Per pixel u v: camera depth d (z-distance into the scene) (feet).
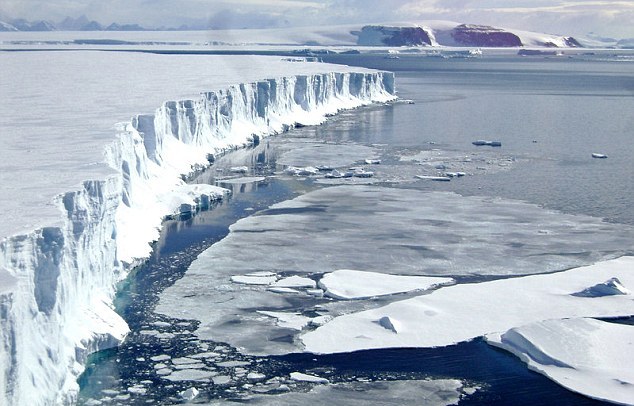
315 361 83.10
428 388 77.77
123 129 130.31
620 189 158.20
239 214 138.72
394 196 152.66
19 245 66.95
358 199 150.10
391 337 88.07
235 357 83.82
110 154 114.01
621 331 86.22
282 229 129.08
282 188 159.02
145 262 112.06
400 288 102.47
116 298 98.53
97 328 84.12
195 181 161.89
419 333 88.99
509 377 79.77
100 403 73.67
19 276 66.18
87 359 81.76
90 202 89.35
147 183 137.08
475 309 94.99
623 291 99.55
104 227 93.81
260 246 119.85
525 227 131.23
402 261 113.60
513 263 112.98
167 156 159.02
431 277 107.24
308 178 168.96
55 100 168.76
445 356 84.17
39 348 67.67
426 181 166.50
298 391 76.95
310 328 91.04
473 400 75.51
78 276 81.61
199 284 104.06
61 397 70.64
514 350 84.28
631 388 76.38
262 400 75.05
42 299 69.82
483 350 85.46
